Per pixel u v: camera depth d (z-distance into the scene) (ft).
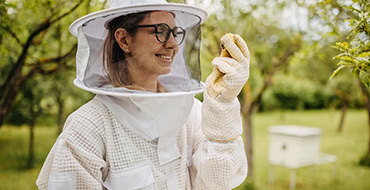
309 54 15.23
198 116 5.58
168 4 4.28
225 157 4.59
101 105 4.58
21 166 29.12
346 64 4.97
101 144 4.45
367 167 29.86
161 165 4.73
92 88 4.40
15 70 12.36
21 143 38.24
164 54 4.60
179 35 4.69
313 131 22.76
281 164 22.98
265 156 34.73
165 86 4.80
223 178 4.70
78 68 4.74
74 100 30.68
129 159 4.47
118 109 4.47
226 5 15.29
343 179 26.43
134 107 4.48
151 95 4.08
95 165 4.32
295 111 80.23
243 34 20.11
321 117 68.90
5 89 12.72
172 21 4.60
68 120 4.73
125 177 4.40
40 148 35.60
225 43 4.37
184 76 4.86
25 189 23.06
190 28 4.84
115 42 4.52
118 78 4.54
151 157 4.65
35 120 30.71
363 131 50.57
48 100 30.83
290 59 19.01
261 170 29.27
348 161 32.22
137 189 4.43
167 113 4.44
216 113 4.45
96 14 4.25
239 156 4.78
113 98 4.57
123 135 4.50
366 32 5.12
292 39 18.38
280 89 69.00
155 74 4.60
